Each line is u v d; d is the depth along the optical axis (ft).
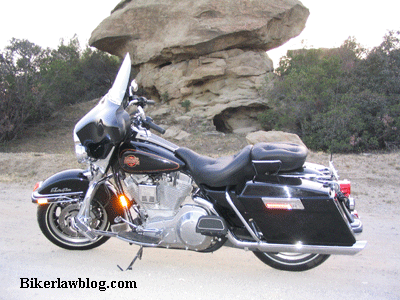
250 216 11.63
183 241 11.98
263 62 75.00
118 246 14.83
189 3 72.33
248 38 71.72
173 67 77.30
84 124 12.66
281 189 11.01
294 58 72.38
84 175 13.52
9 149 67.97
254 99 71.92
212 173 11.75
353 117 54.90
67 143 72.90
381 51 64.23
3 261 12.94
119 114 12.35
